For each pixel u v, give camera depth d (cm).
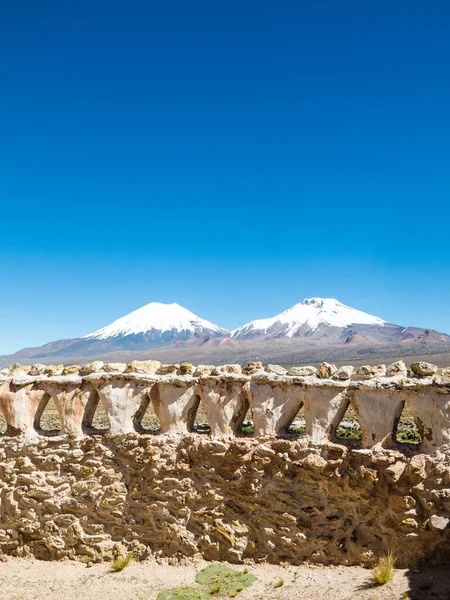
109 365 987
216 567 859
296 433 875
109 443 965
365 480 792
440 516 753
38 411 1020
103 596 819
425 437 777
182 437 927
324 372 860
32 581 893
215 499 890
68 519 957
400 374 810
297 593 759
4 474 1001
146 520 930
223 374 912
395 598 703
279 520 849
